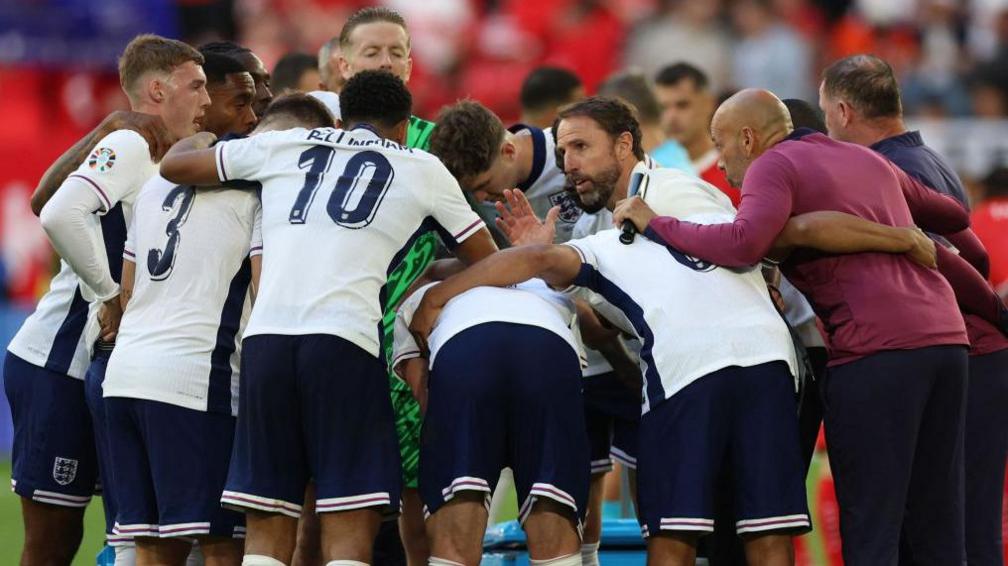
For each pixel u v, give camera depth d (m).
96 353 16.45
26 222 41.78
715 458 14.71
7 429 34.84
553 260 15.31
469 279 15.24
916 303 15.09
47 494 17.14
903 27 52.03
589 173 16.52
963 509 15.84
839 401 15.16
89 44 47.25
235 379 15.48
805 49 50.47
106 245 16.48
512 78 50.84
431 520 14.84
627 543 18.88
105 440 16.23
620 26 51.53
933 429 15.35
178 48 17.09
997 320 16.80
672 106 27.42
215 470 15.23
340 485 14.55
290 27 49.81
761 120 16.11
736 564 16.19
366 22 20.20
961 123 43.62
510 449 14.98
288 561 14.97
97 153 15.98
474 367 14.69
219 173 15.39
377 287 14.92
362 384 14.66
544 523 14.76
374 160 15.16
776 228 14.84
